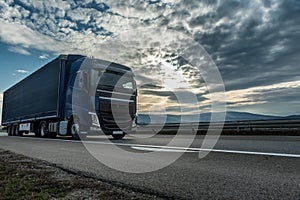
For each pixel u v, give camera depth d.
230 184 2.60
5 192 2.48
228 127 13.61
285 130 11.23
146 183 2.75
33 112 14.59
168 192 2.40
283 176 2.89
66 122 10.73
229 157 4.39
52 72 12.10
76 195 2.38
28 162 4.39
